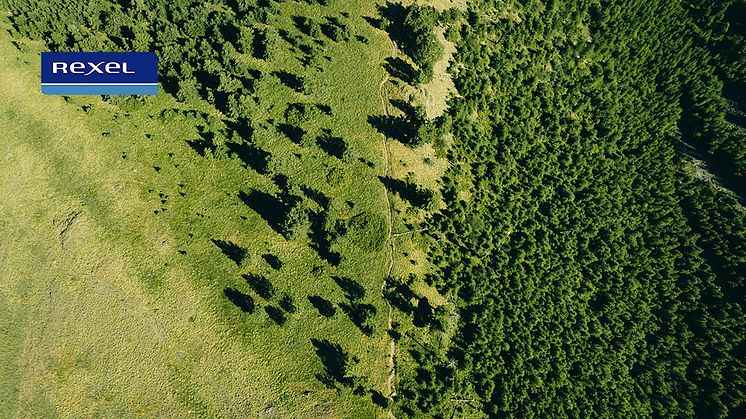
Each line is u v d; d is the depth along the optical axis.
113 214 74.31
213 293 71.38
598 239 88.44
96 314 68.88
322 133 82.62
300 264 74.38
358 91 86.75
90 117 79.94
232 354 68.44
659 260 89.19
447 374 71.31
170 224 74.56
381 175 81.44
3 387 64.50
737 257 88.50
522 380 74.00
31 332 67.44
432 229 79.31
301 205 74.69
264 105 81.81
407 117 85.25
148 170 77.50
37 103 80.19
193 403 65.94
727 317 84.62
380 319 72.75
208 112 82.19
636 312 84.88
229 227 75.31
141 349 67.62
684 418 77.62
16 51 82.81
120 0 89.06
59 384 65.19
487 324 76.00
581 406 74.94
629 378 79.75
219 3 90.12
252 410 66.12
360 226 77.50
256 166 79.12
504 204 85.94
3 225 72.75
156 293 70.56
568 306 82.12
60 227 73.19
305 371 68.62
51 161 77.06
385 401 68.12
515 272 81.06
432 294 76.00
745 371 81.38
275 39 84.06
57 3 84.38
